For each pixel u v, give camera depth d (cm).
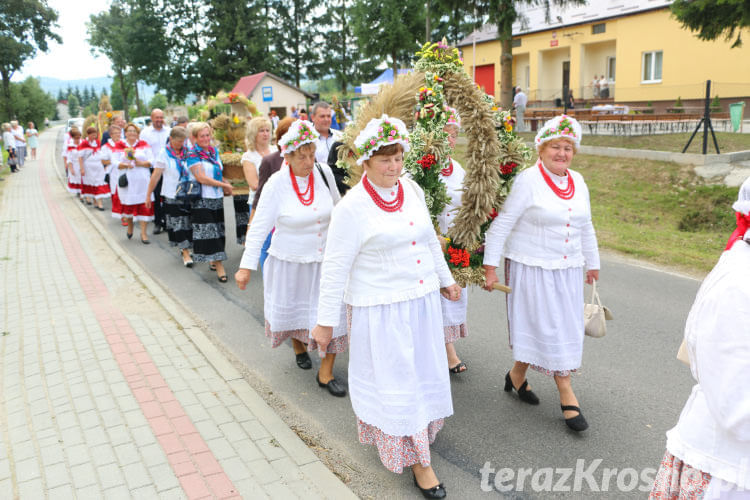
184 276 779
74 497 314
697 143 1442
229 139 889
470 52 3428
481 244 413
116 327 573
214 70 4528
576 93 2906
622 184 1217
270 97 3316
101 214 1279
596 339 538
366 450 372
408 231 306
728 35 1105
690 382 452
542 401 432
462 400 436
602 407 418
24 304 650
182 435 375
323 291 310
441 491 322
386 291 304
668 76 2489
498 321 598
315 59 4916
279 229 448
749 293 168
